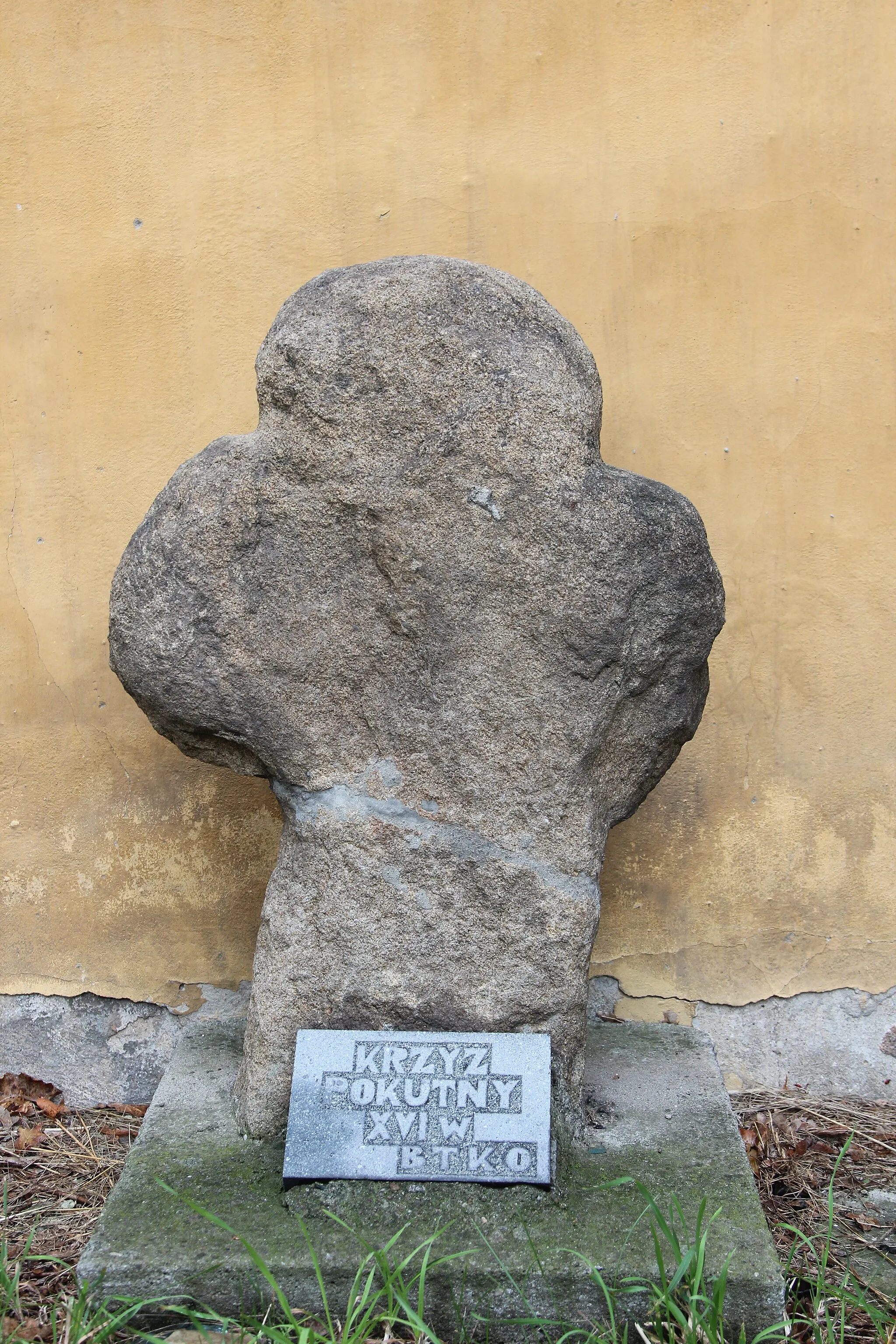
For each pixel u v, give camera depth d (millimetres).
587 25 3139
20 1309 2164
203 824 3172
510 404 2340
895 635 3158
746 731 3178
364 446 2369
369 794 2467
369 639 2432
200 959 3180
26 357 3174
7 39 3160
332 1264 2107
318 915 2465
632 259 3146
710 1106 2625
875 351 3141
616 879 3189
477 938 2439
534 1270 2094
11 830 3188
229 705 2445
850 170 3119
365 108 3162
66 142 3164
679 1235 2162
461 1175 2270
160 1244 2148
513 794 2434
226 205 3172
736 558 3168
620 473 2424
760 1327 2064
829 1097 3141
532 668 2400
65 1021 3188
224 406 3188
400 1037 2406
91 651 3184
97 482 3186
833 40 3107
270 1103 2467
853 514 3154
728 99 3127
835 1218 2580
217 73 3164
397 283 2385
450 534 2367
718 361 3152
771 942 3191
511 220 3156
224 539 2400
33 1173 2771
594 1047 2930
